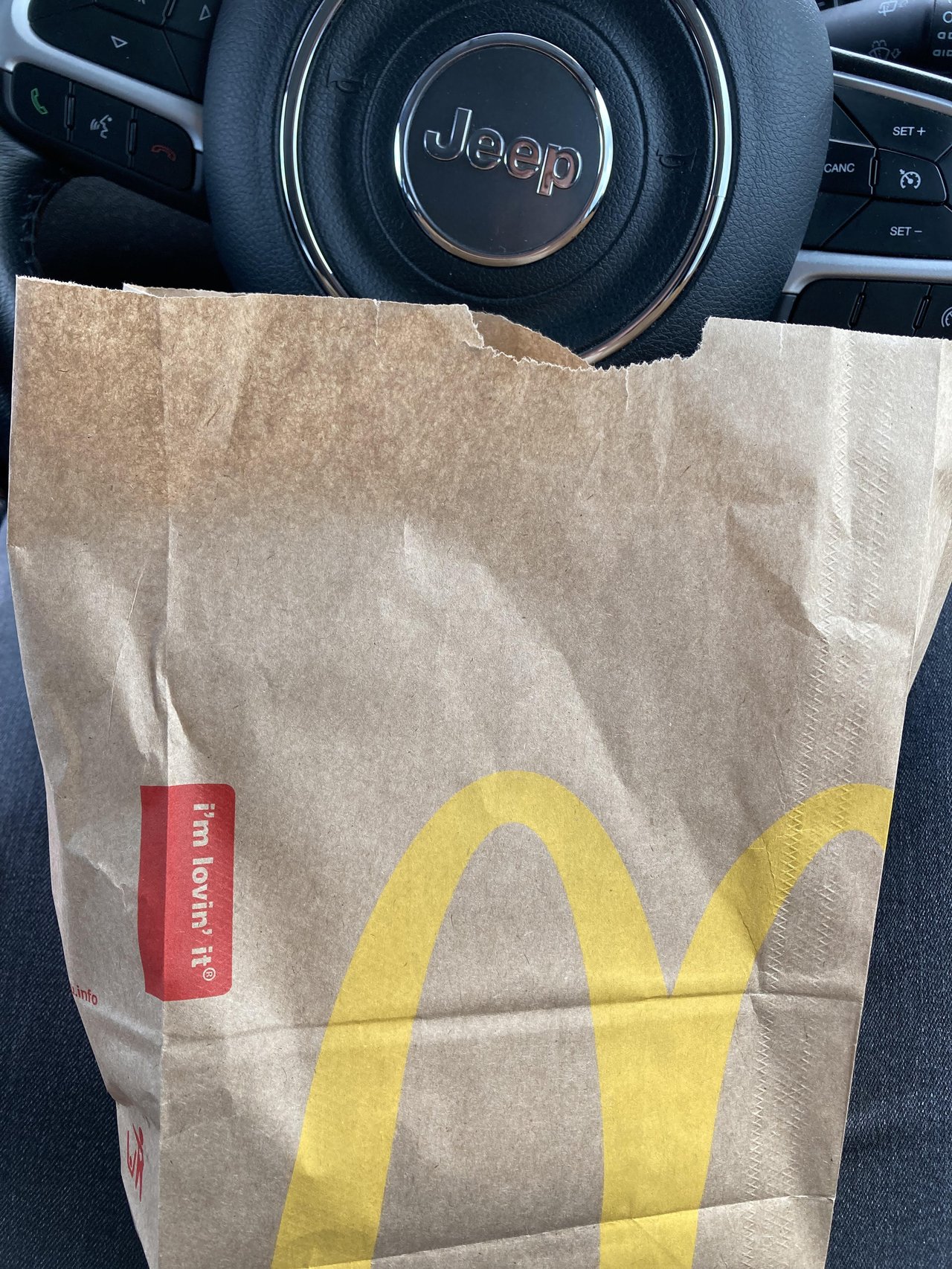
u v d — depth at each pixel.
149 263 0.47
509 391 0.29
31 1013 0.38
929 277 0.45
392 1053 0.30
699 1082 0.32
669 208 0.39
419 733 0.30
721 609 0.31
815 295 0.46
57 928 0.39
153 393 0.27
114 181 0.44
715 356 0.30
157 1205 0.30
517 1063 0.31
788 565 0.31
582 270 0.40
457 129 0.39
